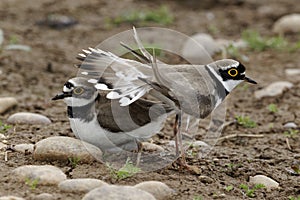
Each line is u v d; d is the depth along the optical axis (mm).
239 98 15578
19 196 8789
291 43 20031
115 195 8344
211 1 23859
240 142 12664
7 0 22891
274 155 11789
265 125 13812
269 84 16359
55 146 10047
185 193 9398
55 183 9125
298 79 16797
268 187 10164
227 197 9586
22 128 12133
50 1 23062
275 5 23672
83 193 8891
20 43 18750
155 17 21562
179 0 23922
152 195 8594
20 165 9984
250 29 21500
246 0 24047
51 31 20250
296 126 13695
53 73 16672
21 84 15656
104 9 22656
